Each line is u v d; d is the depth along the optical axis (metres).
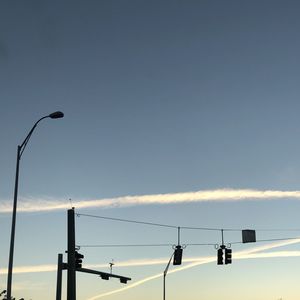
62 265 37.53
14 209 28.23
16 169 28.91
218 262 39.22
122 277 40.69
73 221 33.72
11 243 27.73
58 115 28.72
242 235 37.50
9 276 27.20
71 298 32.78
